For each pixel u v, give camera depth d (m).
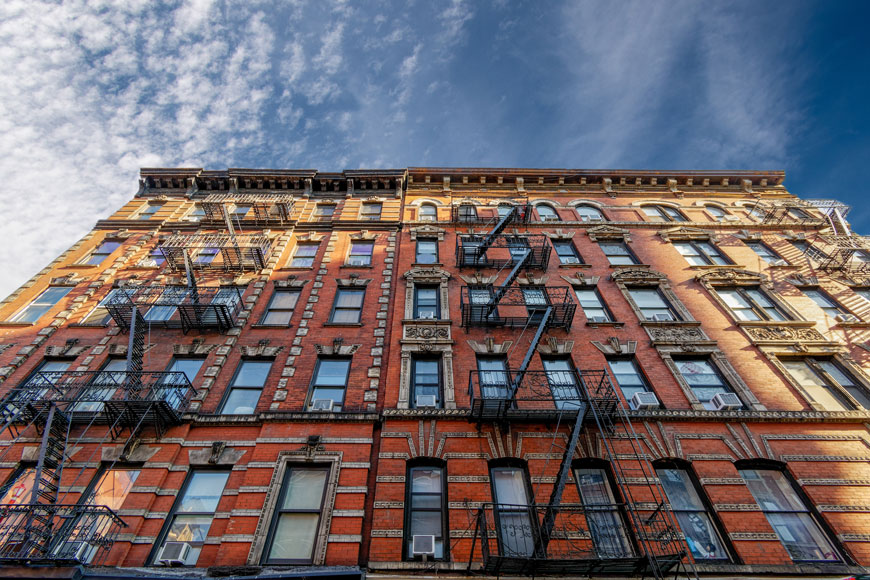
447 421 14.60
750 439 14.27
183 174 27.64
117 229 24.45
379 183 27.67
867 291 21.09
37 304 19.81
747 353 17.25
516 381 14.68
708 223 24.95
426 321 18.16
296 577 10.65
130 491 12.89
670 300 19.72
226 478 13.58
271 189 27.80
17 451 13.68
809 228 24.91
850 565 11.60
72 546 11.71
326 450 13.84
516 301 18.75
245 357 17.11
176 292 18.73
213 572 10.95
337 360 17.03
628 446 13.98
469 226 24.62
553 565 10.65
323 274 21.16
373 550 11.61
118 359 17.14
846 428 14.72
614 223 24.94
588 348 17.27
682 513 12.79
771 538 12.06
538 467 13.45
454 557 11.52
